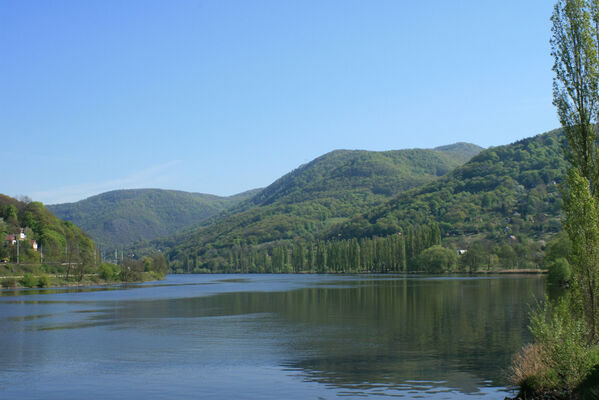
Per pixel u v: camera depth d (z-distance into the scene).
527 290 100.38
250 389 29.73
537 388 25.72
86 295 119.00
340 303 85.19
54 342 48.31
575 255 26.78
